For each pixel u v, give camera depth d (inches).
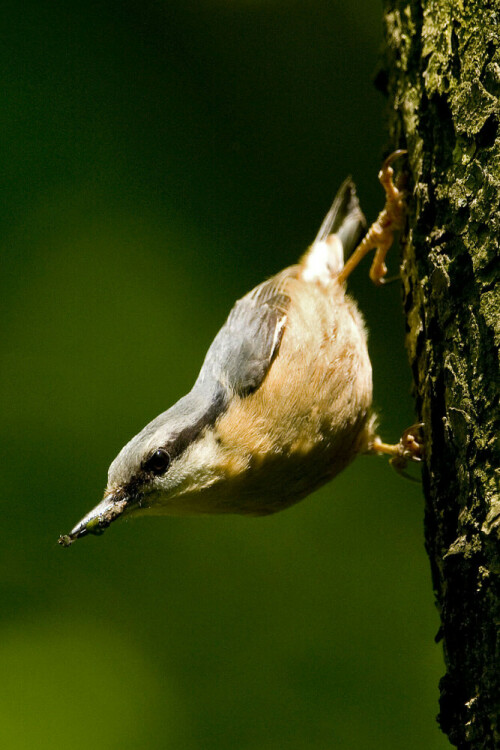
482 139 177.0
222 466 247.6
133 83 451.2
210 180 442.3
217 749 328.8
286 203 439.8
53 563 372.2
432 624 346.9
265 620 356.8
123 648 354.9
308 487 268.7
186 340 413.7
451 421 181.6
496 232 171.3
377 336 407.5
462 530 176.4
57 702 343.3
